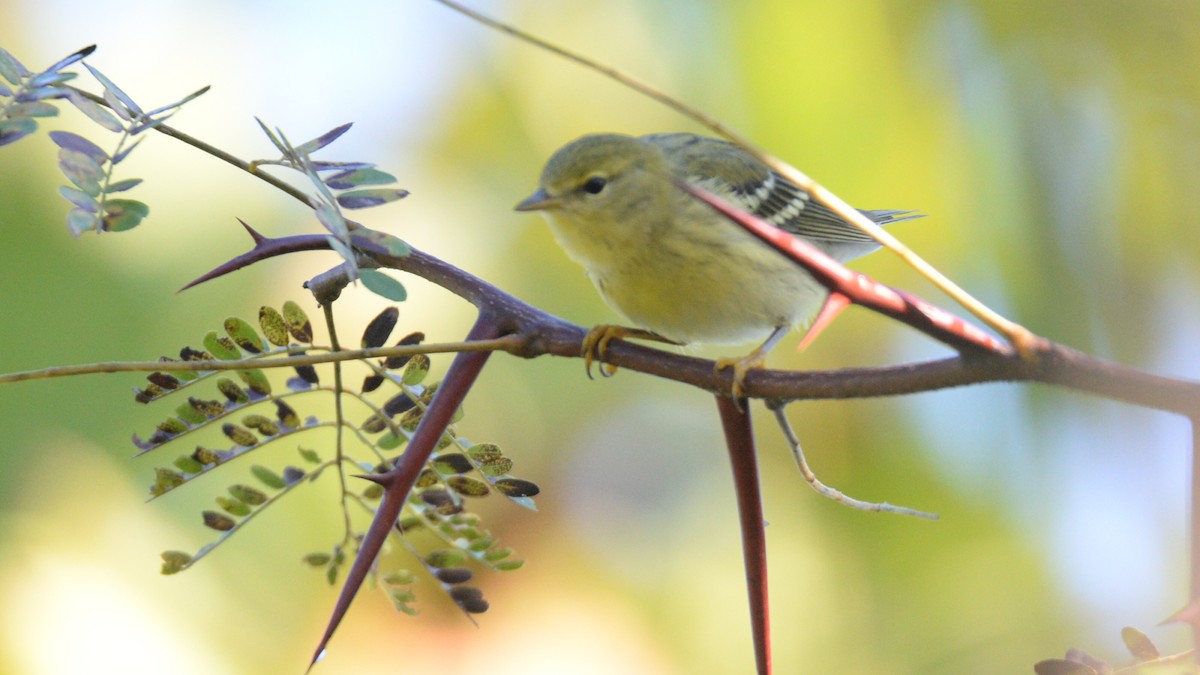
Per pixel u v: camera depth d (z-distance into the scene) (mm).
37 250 8953
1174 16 9117
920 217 9594
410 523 4719
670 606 10734
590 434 11391
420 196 10547
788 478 10695
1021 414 9914
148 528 8836
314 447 9266
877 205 9648
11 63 4098
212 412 4406
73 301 8992
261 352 4418
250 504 4586
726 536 11203
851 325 10555
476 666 9570
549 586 10562
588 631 10289
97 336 9023
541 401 11289
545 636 10164
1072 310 9586
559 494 11094
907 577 10195
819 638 10195
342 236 3969
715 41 9656
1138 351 9453
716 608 10789
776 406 4266
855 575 10289
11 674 7895
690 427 11641
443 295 10219
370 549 3801
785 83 9508
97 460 8844
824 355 10648
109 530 8703
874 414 10461
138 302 9172
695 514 11320
